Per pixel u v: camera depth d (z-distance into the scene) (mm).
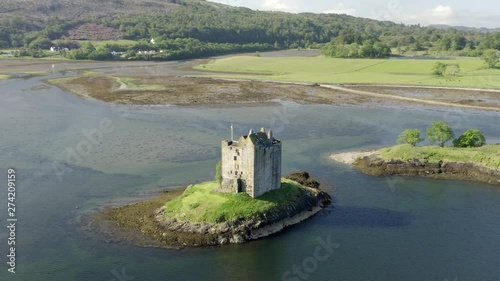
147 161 137750
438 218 102500
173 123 184625
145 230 93625
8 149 145125
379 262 84438
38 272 79500
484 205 109875
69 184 118562
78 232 93125
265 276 79688
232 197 97438
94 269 80625
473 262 84875
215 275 79750
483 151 136125
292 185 108000
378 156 139375
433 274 80875
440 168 133375
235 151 98188
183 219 94688
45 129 170000
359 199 112938
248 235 92000
